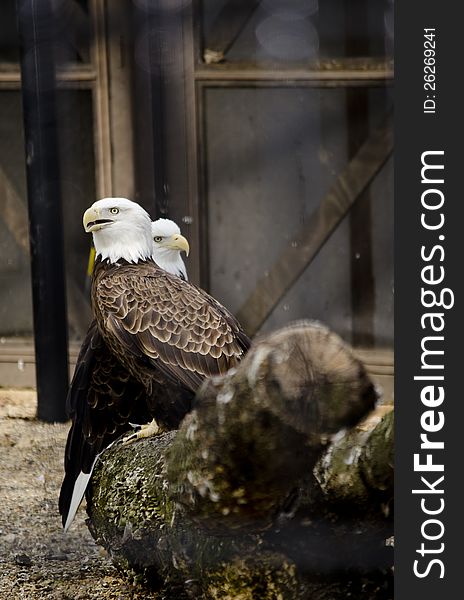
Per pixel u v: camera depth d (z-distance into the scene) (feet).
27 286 46.60
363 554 18.63
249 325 44.68
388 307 43.34
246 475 16.76
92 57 42.98
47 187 39.40
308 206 43.75
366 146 42.37
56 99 39.52
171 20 42.37
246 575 18.60
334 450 17.90
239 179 44.06
